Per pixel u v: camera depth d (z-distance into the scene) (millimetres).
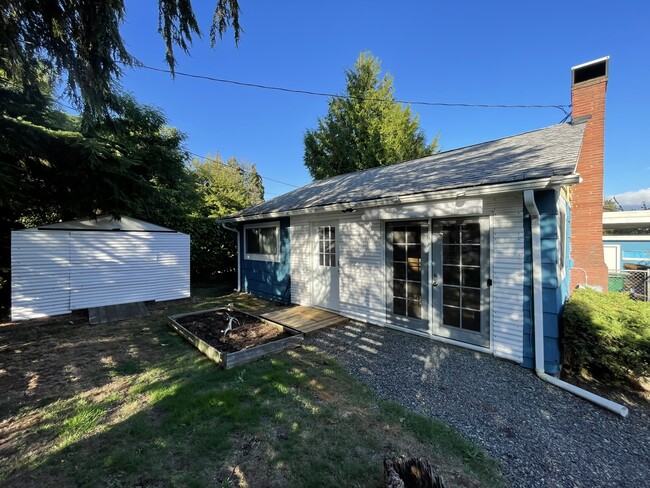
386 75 18547
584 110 7047
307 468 2168
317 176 19594
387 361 4098
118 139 6625
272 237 8500
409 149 18281
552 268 3668
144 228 8008
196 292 9758
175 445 2402
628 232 14984
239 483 2035
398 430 2629
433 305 4871
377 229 5625
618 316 4066
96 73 3594
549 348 3699
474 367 3898
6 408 2988
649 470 2285
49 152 5855
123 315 6672
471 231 4414
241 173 32312
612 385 3840
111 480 2055
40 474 2121
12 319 6094
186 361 4129
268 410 2891
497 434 2631
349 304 6191
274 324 5332
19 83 4172
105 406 3002
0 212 6723
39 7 3148
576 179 3152
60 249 6621
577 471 2236
